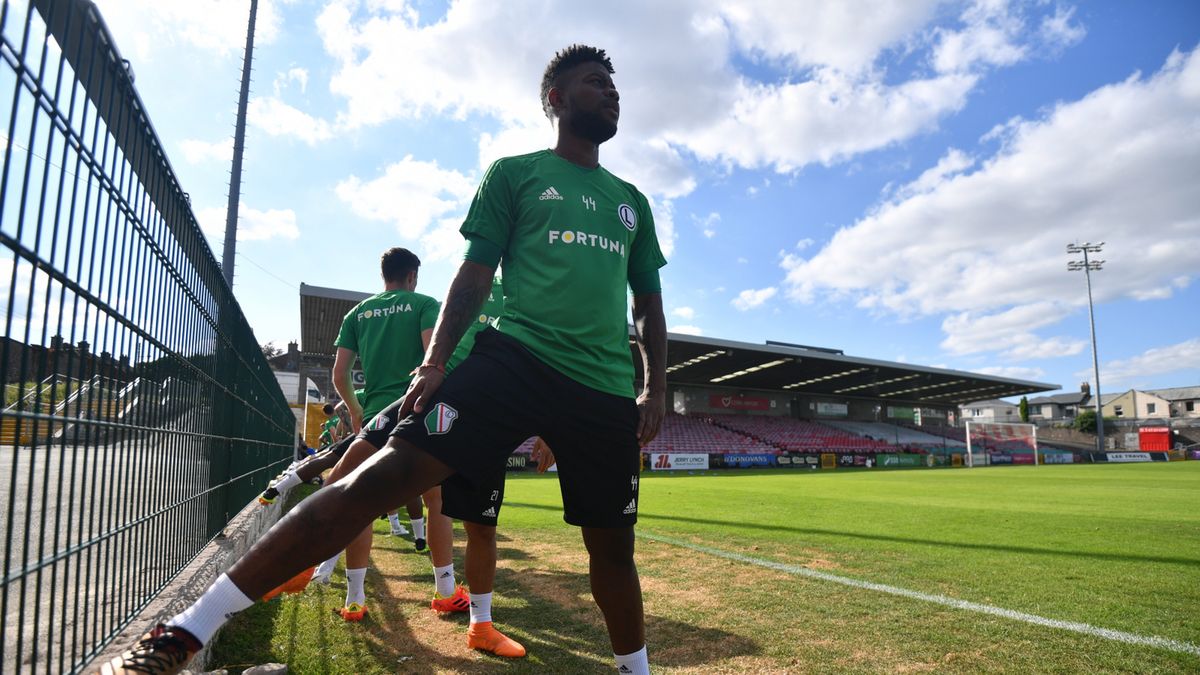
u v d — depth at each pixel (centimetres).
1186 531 689
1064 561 498
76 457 171
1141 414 7900
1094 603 362
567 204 188
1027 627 313
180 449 294
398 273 390
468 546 286
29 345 135
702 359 3403
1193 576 441
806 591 392
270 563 130
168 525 272
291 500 926
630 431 188
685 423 4025
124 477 216
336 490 140
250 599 128
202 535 353
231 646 275
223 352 414
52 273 143
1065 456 4916
